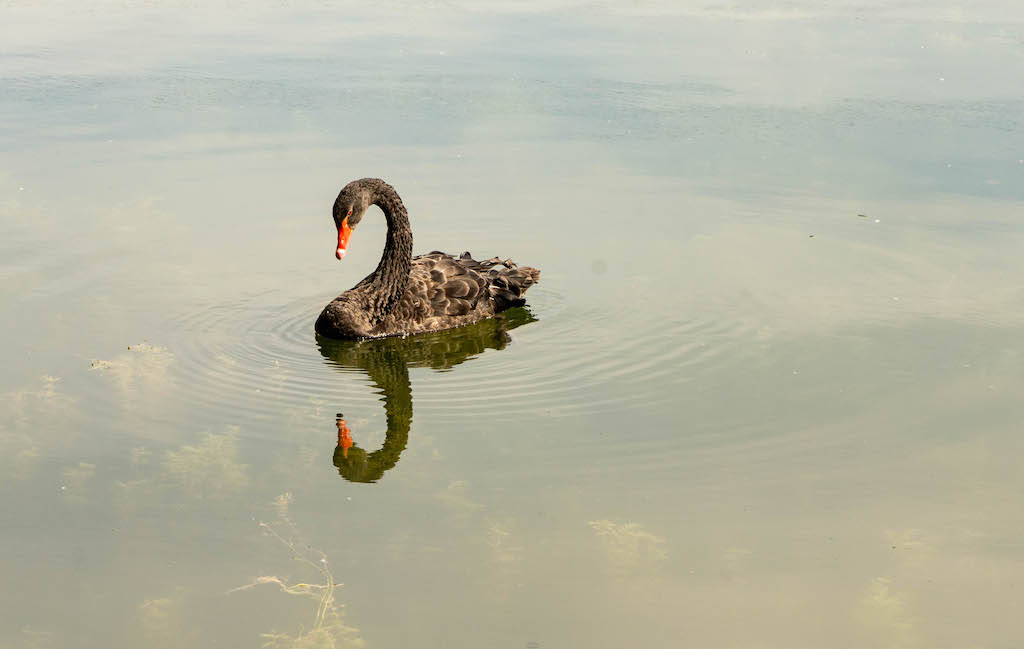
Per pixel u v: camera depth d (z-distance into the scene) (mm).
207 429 7656
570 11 21781
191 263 10938
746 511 6559
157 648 5332
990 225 11672
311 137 14398
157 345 9078
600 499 6688
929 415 7785
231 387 8391
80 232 11438
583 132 14719
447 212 12406
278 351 9148
